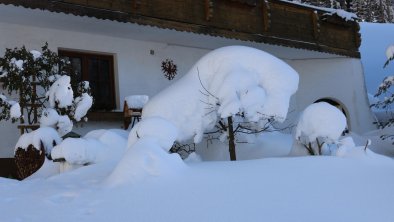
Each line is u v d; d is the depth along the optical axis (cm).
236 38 1084
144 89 1073
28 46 913
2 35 885
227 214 313
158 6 948
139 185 411
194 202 347
